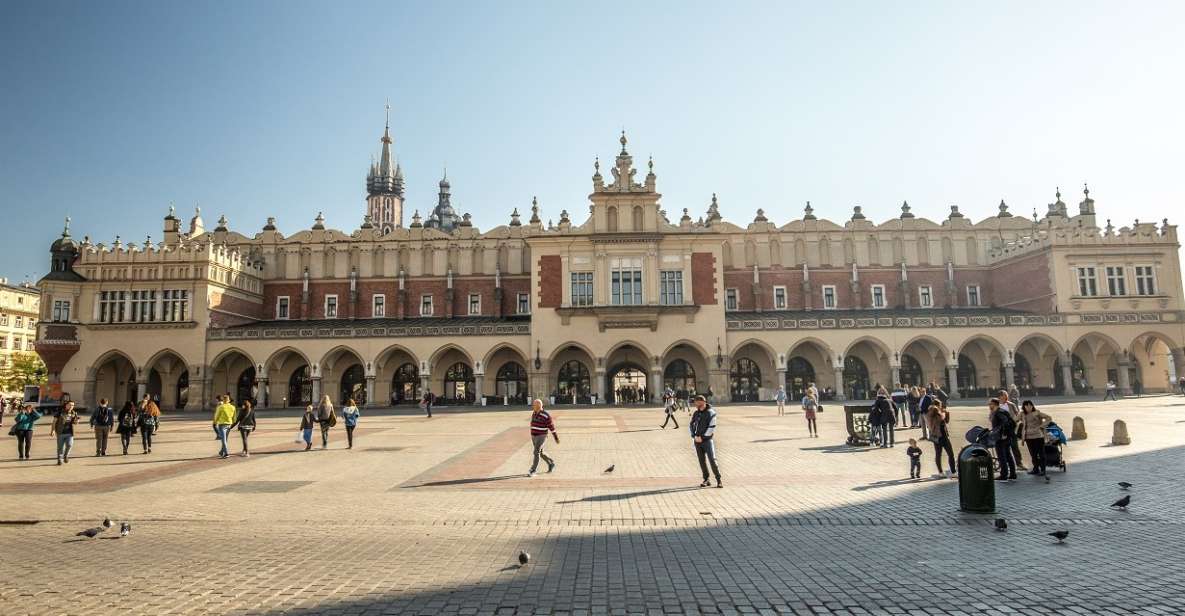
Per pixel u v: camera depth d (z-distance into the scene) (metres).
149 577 9.32
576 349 61.53
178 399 61.59
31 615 7.83
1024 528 11.71
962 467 13.02
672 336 58.50
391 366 62.31
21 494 16.09
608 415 44.34
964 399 57.16
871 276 67.31
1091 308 57.97
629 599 8.24
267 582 9.04
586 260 60.16
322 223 69.50
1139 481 16.12
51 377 58.03
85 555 10.56
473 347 58.66
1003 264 65.69
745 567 9.55
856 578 8.98
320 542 11.27
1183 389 54.41
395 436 30.47
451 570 9.56
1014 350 57.72
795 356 62.75
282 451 24.81
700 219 68.62
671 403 33.66
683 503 14.10
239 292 63.66
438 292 67.44
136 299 58.97
